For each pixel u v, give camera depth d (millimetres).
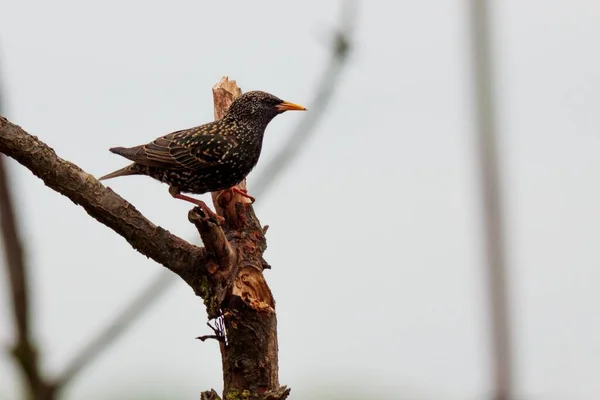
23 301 9641
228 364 10336
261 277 10383
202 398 10305
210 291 10070
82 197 9555
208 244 9797
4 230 9539
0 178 9570
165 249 9930
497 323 5398
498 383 5328
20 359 9609
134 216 9766
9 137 9133
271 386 10281
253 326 10078
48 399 9672
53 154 9398
